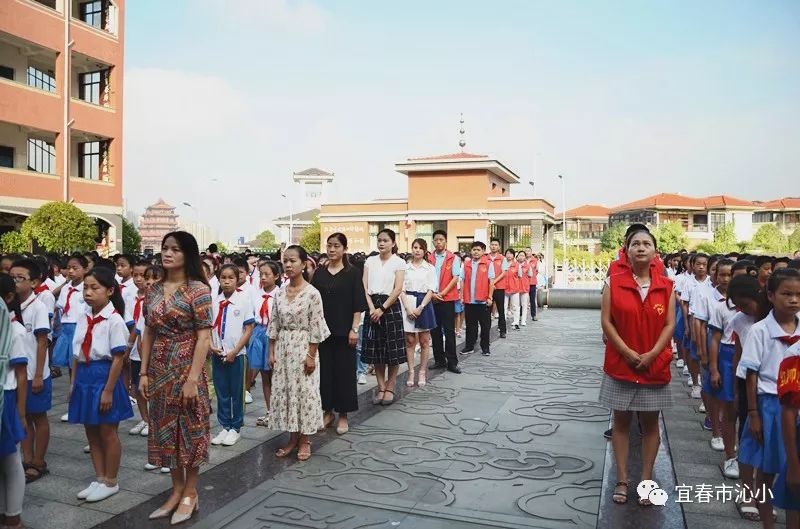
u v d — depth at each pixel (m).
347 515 4.14
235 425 5.76
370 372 9.29
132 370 6.42
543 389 8.07
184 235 4.21
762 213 65.06
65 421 6.46
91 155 24.16
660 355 4.33
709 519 4.11
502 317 13.30
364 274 7.39
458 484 4.71
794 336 3.47
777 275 3.53
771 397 3.50
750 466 4.07
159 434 4.11
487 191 30.28
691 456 5.42
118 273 7.00
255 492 4.54
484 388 8.15
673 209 60.53
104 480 4.51
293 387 5.25
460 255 13.53
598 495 4.52
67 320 6.88
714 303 5.29
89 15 24.03
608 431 5.91
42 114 21.14
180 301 4.11
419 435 6.01
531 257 17.14
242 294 5.72
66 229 18.55
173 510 4.18
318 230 42.50
